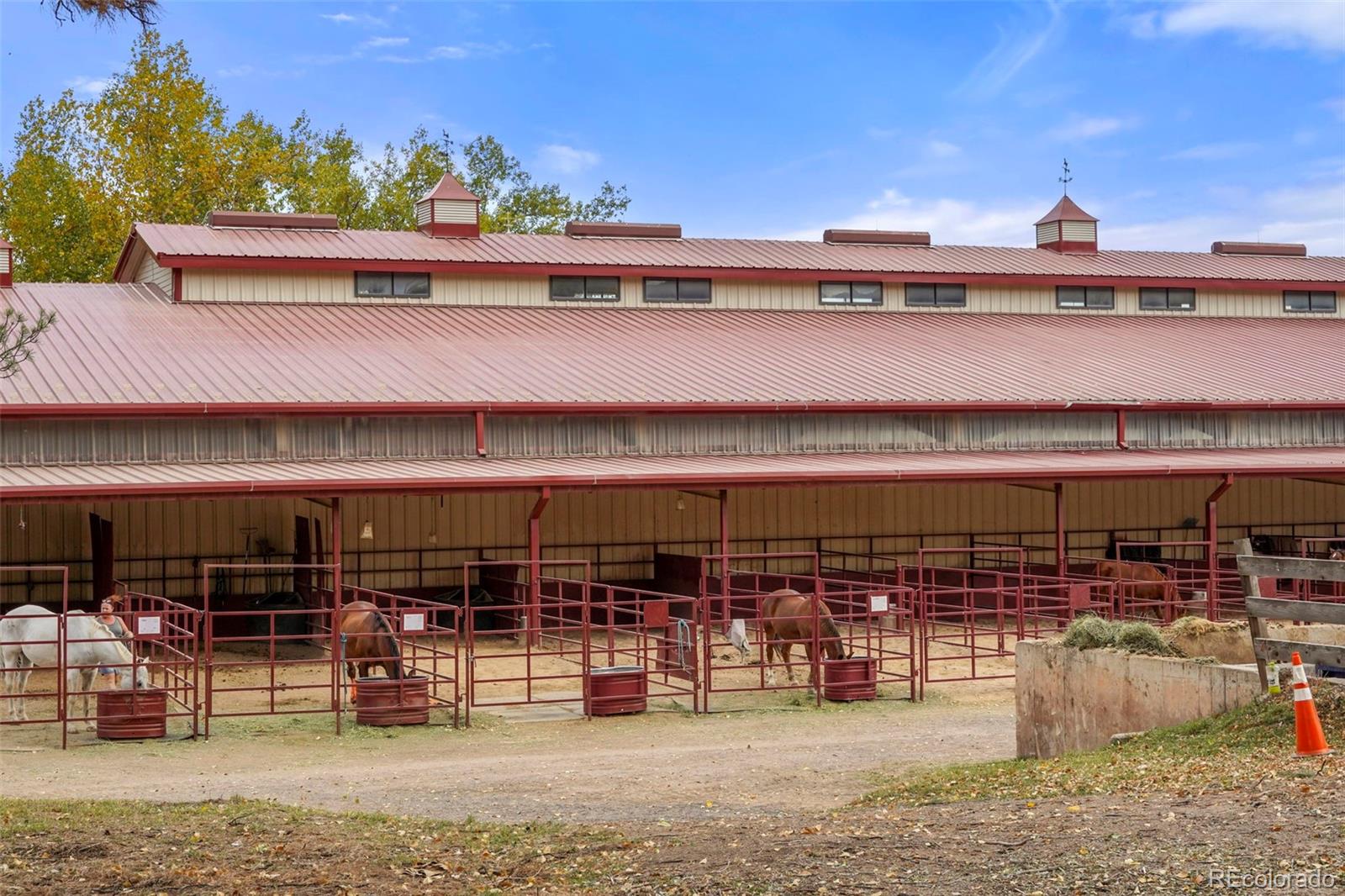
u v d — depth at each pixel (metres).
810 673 20.53
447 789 13.51
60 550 27.83
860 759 15.09
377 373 28.97
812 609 20.12
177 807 11.78
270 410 26.27
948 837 9.40
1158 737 12.89
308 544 27.66
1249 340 40.62
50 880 9.11
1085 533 35.66
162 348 29.14
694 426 30.02
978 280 40.41
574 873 9.27
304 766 15.16
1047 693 15.01
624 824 11.16
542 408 28.22
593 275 36.69
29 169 50.50
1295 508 38.06
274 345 30.31
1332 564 11.91
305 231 36.88
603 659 23.70
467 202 38.09
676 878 8.91
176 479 23.48
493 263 35.53
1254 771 10.55
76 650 17.64
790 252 40.69
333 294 34.59
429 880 9.22
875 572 30.81
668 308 37.53
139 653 20.86
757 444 30.45
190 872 9.29
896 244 43.53
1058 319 40.97
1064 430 33.00
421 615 18.14
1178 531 36.53
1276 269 45.16
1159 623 24.80
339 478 24.06
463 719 18.28
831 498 33.31
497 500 30.36
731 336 35.16
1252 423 34.81
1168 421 33.94
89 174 50.84
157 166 50.34
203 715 18.27
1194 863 8.15
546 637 26.27
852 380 32.22
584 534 31.11
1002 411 32.25
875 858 8.95
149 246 33.75
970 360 35.19
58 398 25.14
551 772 14.50
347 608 18.95
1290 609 12.32
